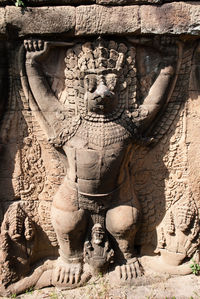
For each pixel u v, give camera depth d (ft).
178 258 10.44
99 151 9.07
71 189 9.69
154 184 10.38
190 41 9.21
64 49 9.23
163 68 9.31
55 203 9.98
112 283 10.15
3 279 10.03
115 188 9.71
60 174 10.27
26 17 8.56
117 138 9.10
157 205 10.50
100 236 10.05
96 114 9.11
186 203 10.23
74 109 9.48
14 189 10.32
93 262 10.21
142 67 9.47
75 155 9.26
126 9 8.52
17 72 9.41
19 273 10.28
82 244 10.45
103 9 8.52
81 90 9.16
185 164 10.18
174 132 10.03
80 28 8.63
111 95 8.64
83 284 10.21
